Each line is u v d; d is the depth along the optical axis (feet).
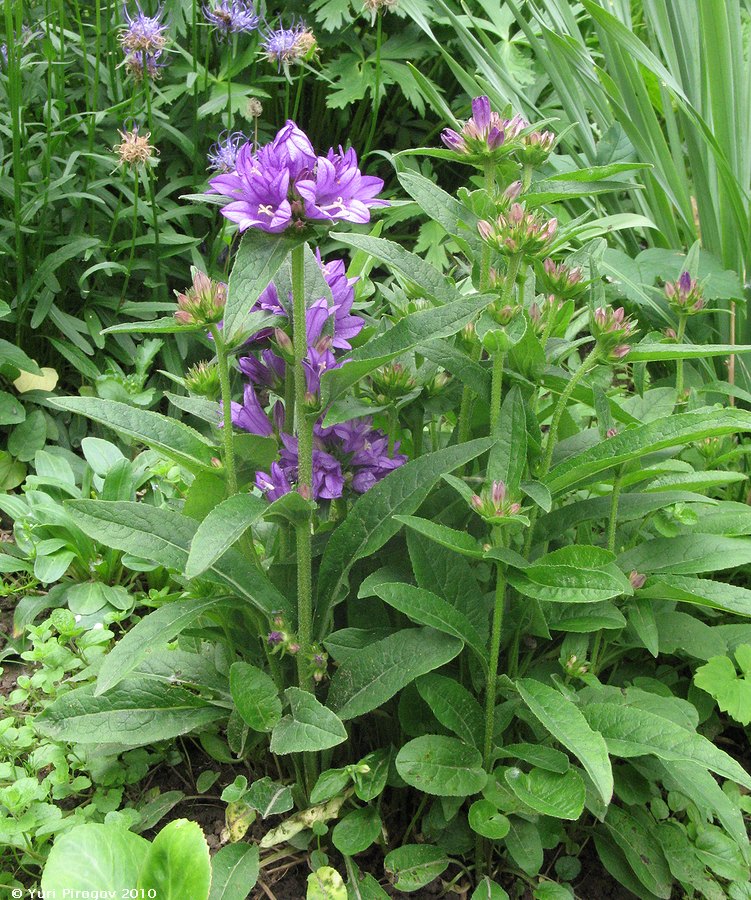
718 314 3.13
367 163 4.11
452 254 3.54
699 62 3.27
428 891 1.96
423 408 2.08
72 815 2.06
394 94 3.97
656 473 1.94
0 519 2.87
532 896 1.96
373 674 1.84
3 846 1.96
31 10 3.34
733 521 2.11
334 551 1.87
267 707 1.80
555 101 3.92
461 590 1.92
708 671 2.01
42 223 2.99
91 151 3.10
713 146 2.88
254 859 1.87
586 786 1.93
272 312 1.78
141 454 2.77
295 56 3.24
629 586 1.71
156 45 2.99
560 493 2.09
